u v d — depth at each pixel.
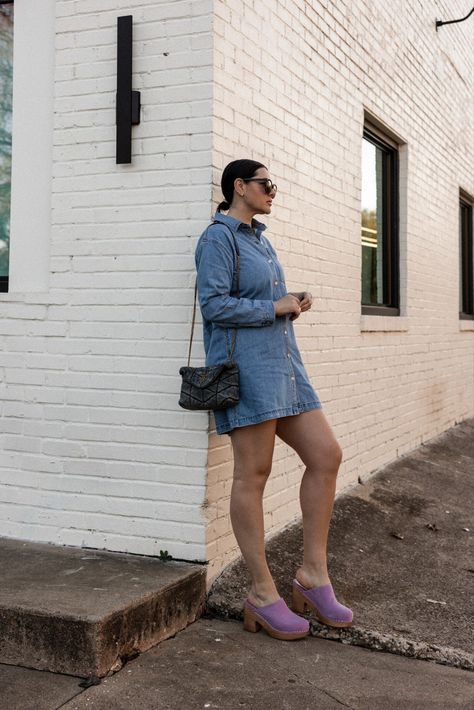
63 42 3.85
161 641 3.23
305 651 3.22
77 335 3.83
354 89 5.52
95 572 3.43
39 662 2.94
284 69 4.41
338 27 5.23
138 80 3.70
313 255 4.86
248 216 3.33
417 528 4.96
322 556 3.39
